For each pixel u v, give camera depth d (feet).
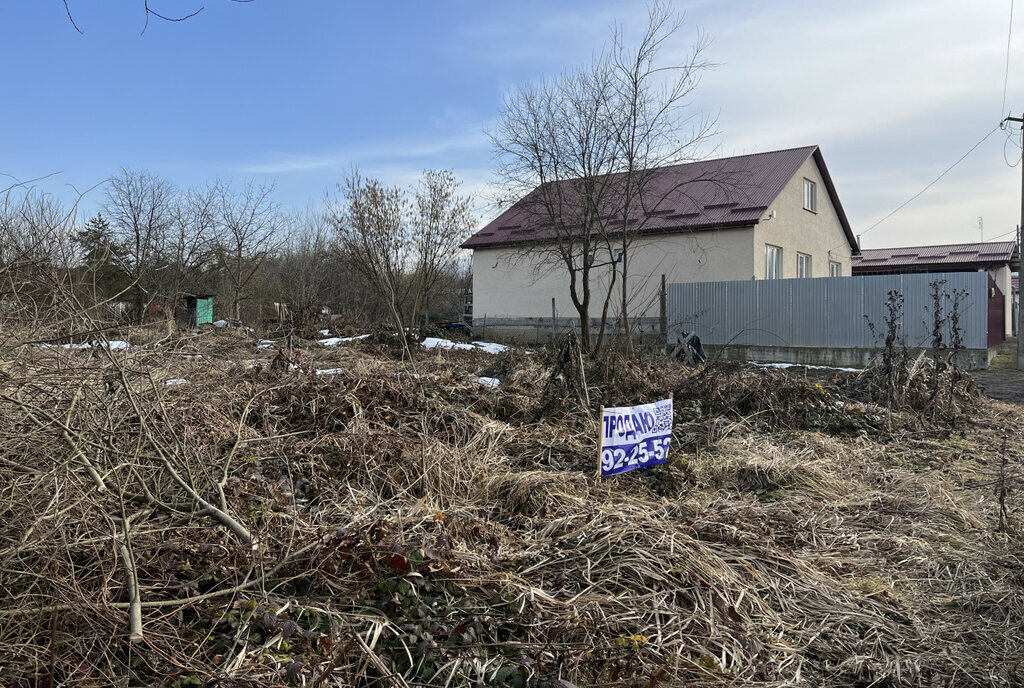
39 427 9.70
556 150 50.80
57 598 8.53
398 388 21.65
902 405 29.63
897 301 56.49
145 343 17.16
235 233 83.82
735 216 68.90
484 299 85.15
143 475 11.37
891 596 12.43
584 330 51.26
